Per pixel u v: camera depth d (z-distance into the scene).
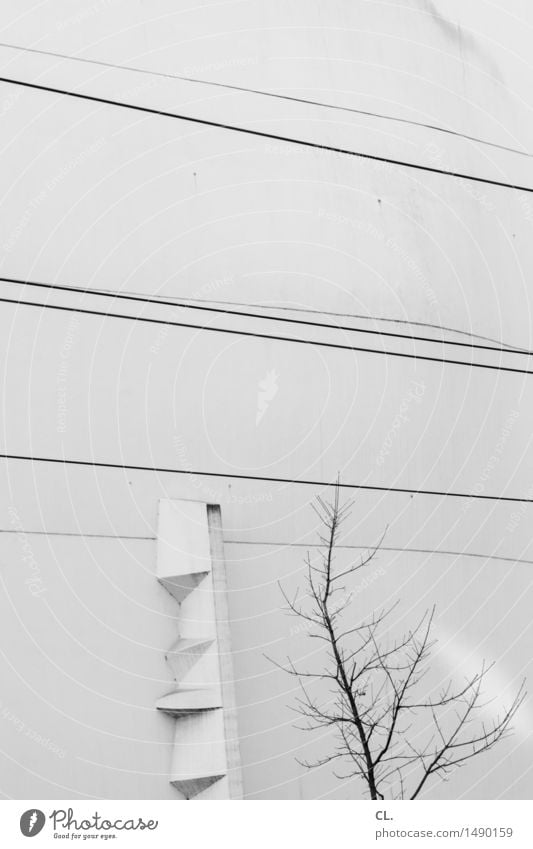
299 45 18.06
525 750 17.38
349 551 16.78
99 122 16.45
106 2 16.84
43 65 16.30
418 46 19.06
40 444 15.32
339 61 18.31
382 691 16.44
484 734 17.08
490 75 19.67
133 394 15.90
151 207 16.52
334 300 17.41
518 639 17.77
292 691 15.91
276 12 18.00
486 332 18.58
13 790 14.21
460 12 19.66
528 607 17.97
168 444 15.95
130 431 15.79
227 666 14.91
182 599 15.45
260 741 15.56
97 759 14.59
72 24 16.58
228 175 17.09
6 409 15.26
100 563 15.27
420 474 17.53
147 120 16.75
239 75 17.50
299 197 17.48
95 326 15.88
